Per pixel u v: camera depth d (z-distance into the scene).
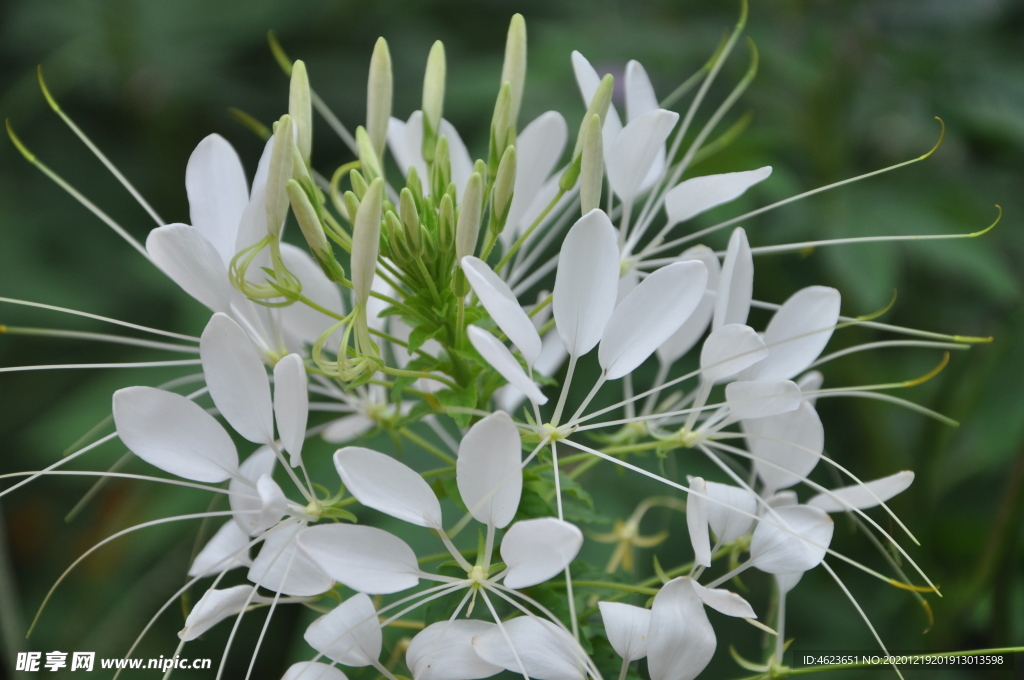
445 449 0.49
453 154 0.45
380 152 0.44
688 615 0.39
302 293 0.43
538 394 0.38
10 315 0.61
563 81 0.58
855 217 0.53
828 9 0.62
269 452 0.41
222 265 0.41
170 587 0.53
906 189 0.56
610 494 0.48
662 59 0.58
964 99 0.56
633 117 0.43
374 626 0.40
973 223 0.53
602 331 0.40
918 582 0.49
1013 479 0.46
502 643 0.39
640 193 0.44
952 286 0.58
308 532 0.38
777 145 0.55
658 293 0.40
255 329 0.42
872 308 0.51
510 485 0.39
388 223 0.41
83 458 0.52
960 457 0.51
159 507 0.51
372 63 0.43
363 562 0.39
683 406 0.46
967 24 0.62
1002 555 0.46
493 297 0.38
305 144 0.42
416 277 0.42
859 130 0.59
